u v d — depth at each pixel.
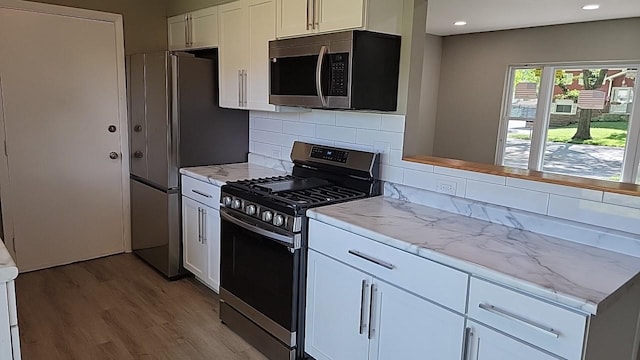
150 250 3.71
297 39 2.57
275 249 2.38
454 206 2.31
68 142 3.63
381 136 2.65
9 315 1.37
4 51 3.28
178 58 3.23
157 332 2.75
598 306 1.29
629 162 5.05
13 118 3.38
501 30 5.84
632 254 1.73
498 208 2.13
